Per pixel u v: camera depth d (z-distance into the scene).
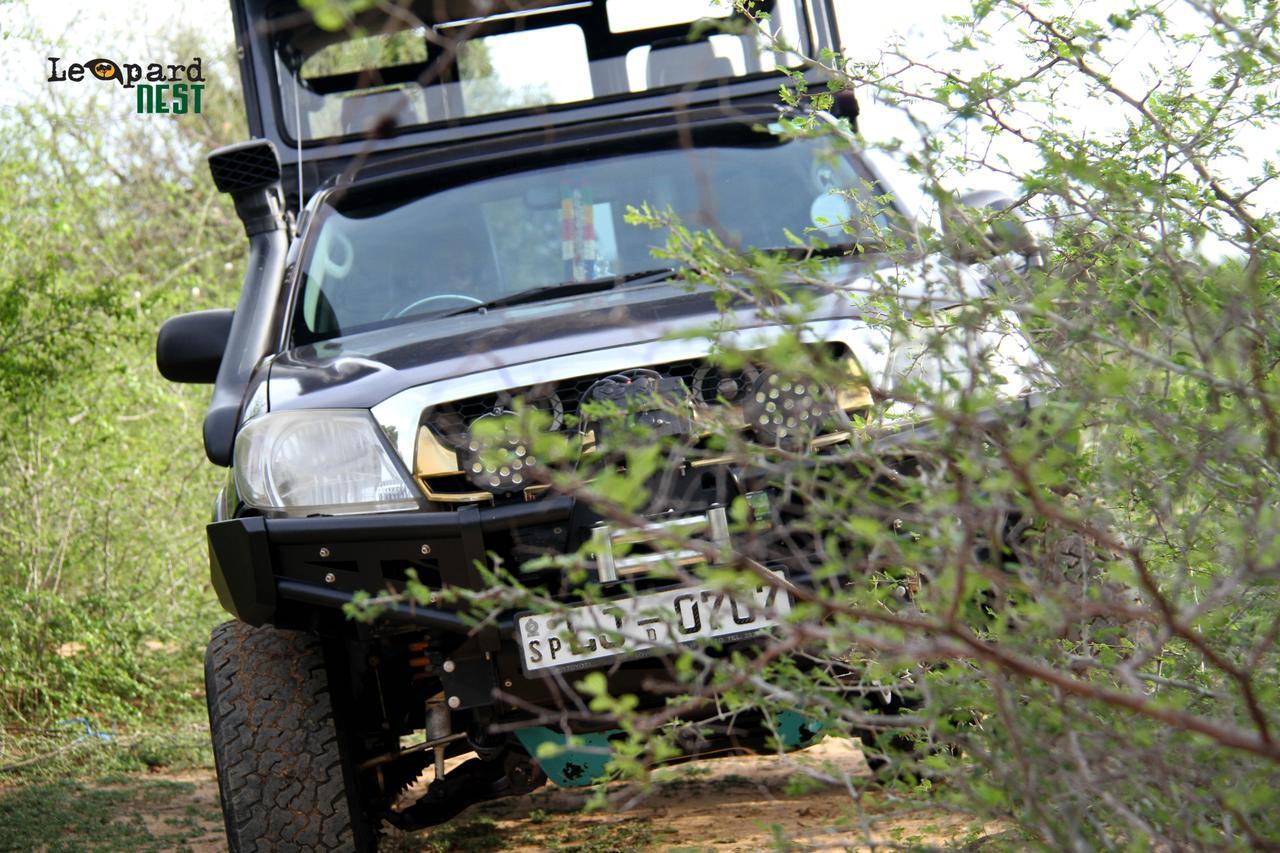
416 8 4.93
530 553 3.05
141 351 8.31
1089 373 1.90
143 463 8.06
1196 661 2.03
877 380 2.96
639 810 4.39
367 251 4.36
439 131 4.96
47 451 7.24
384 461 3.16
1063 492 2.13
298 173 4.96
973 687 1.92
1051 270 2.46
